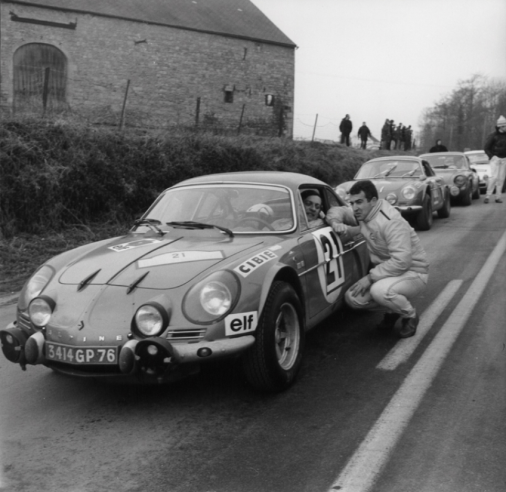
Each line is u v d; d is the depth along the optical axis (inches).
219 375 162.6
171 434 129.4
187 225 176.7
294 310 154.0
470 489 105.7
